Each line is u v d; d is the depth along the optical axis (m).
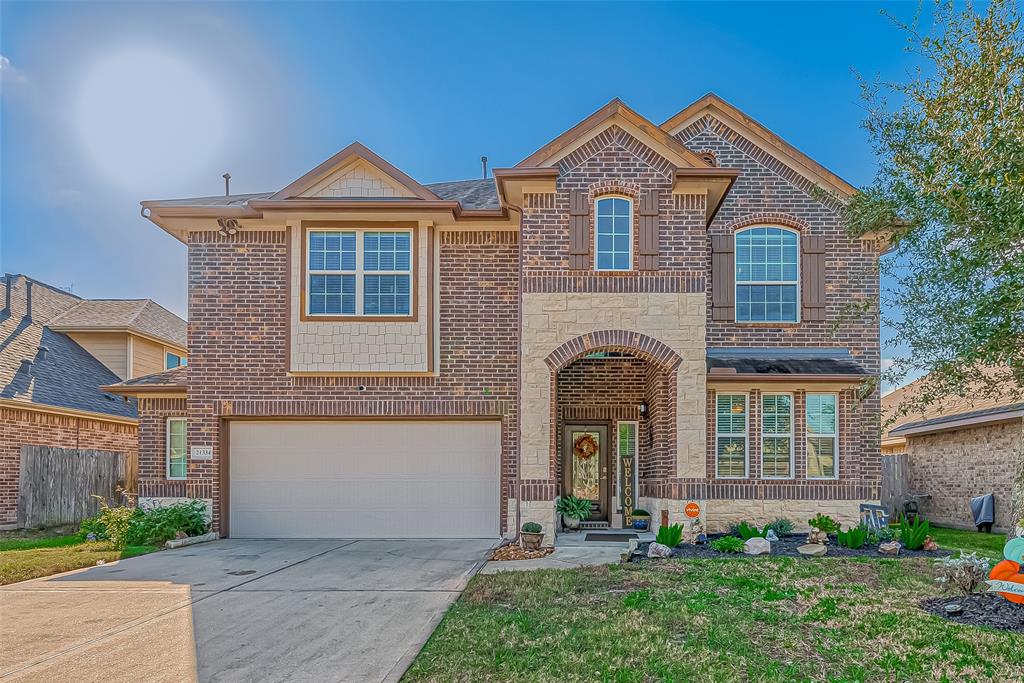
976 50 9.52
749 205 14.94
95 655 6.36
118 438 20.78
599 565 10.02
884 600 7.63
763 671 5.66
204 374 13.73
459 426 13.79
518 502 12.20
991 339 9.03
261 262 13.95
